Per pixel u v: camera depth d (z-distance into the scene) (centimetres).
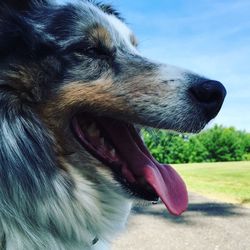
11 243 21
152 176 24
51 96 24
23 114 23
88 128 25
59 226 22
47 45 24
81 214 23
